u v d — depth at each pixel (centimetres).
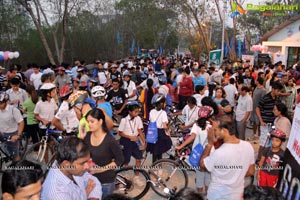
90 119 385
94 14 2616
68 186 266
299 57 2250
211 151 389
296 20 2220
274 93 696
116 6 3070
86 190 308
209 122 476
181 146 524
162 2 3284
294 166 332
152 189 571
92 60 2752
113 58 3064
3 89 938
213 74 1315
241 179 345
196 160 478
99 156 388
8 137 607
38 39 2328
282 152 441
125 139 565
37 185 220
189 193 213
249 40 3522
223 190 343
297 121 348
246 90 763
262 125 671
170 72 1605
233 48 2633
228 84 935
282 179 361
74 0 2123
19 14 2138
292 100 955
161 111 592
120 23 3381
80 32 2614
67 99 629
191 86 1060
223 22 2258
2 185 218
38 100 679
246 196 215
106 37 2922
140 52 4409
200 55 3603
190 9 2928
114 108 797
